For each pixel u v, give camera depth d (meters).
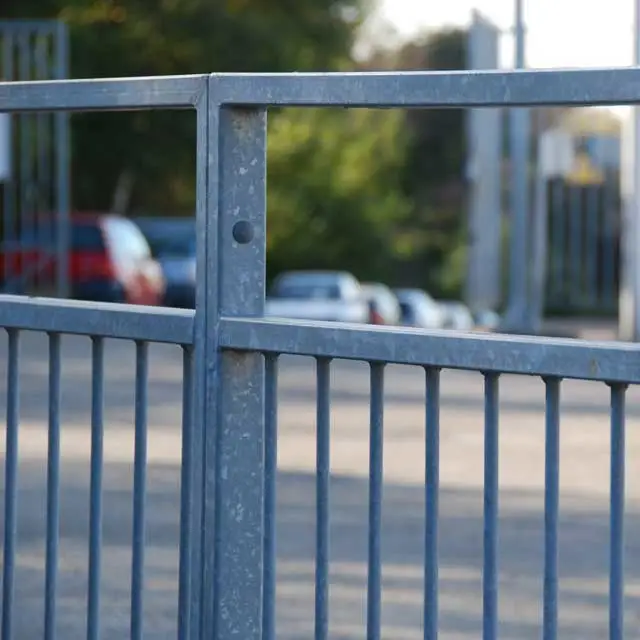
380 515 4.09
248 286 4.29
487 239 35.56
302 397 16.44
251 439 4.31
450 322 67.06
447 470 12.34
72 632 7.76
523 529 10.22
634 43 25.55
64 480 11.70
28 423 14.20
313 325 4.11
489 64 32.25
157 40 64.69
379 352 4.01
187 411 4.42
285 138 80.44
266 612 4.30
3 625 4.88
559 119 31.86
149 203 68.94
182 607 4.47
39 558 9.30
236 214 4.27
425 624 4.06
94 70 63.81
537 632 7.82
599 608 8.30
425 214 105.75
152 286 37.97
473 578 8.94
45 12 61.94
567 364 3.74
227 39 65.06
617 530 3.78
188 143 65.50
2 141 24.38
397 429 14.46
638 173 26.72
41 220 28.16
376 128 86.38
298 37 67.62
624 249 27.12
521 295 31.06
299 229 80.38
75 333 4.59
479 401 16.31
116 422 14.55
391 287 88.50
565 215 30.55
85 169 65.19
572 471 12.23
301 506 10.91
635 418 14.75
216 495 4.33
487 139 35.22
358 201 82.06
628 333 27.08
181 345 4.39
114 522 10.35
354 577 8.92
